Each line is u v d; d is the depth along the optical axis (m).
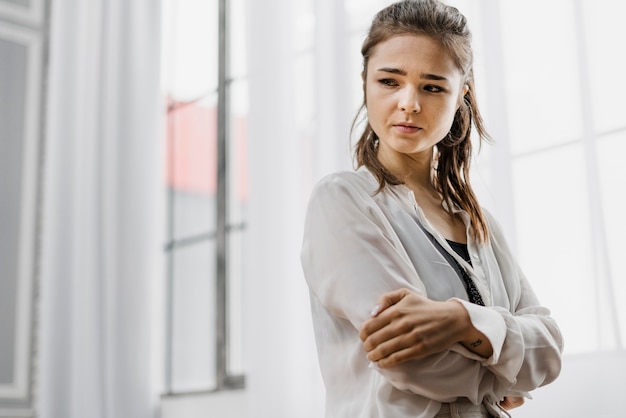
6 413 3.68
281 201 2.76
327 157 2.57
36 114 3.99
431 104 1.03
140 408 3.36
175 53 3.83
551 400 1.84
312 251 1.03
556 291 1.90
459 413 0.94
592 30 1.93
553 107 1.97
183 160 7.57
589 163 1.88
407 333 0.90
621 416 1.74
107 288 3.48
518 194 2.00
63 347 3.69
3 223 3.84
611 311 1.79
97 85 3.74
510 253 1.17
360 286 0.97
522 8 2.07
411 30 1.04
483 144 2.07
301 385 2.59
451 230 1.11
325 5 2.66
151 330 3.43
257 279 2.74
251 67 2.94
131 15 3.71
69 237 3.78
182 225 8.06
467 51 1.07
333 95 2.57
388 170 1.12
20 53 4.02
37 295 3.86
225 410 3.12
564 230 1.91
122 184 3.54
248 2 3.01
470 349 0.92
